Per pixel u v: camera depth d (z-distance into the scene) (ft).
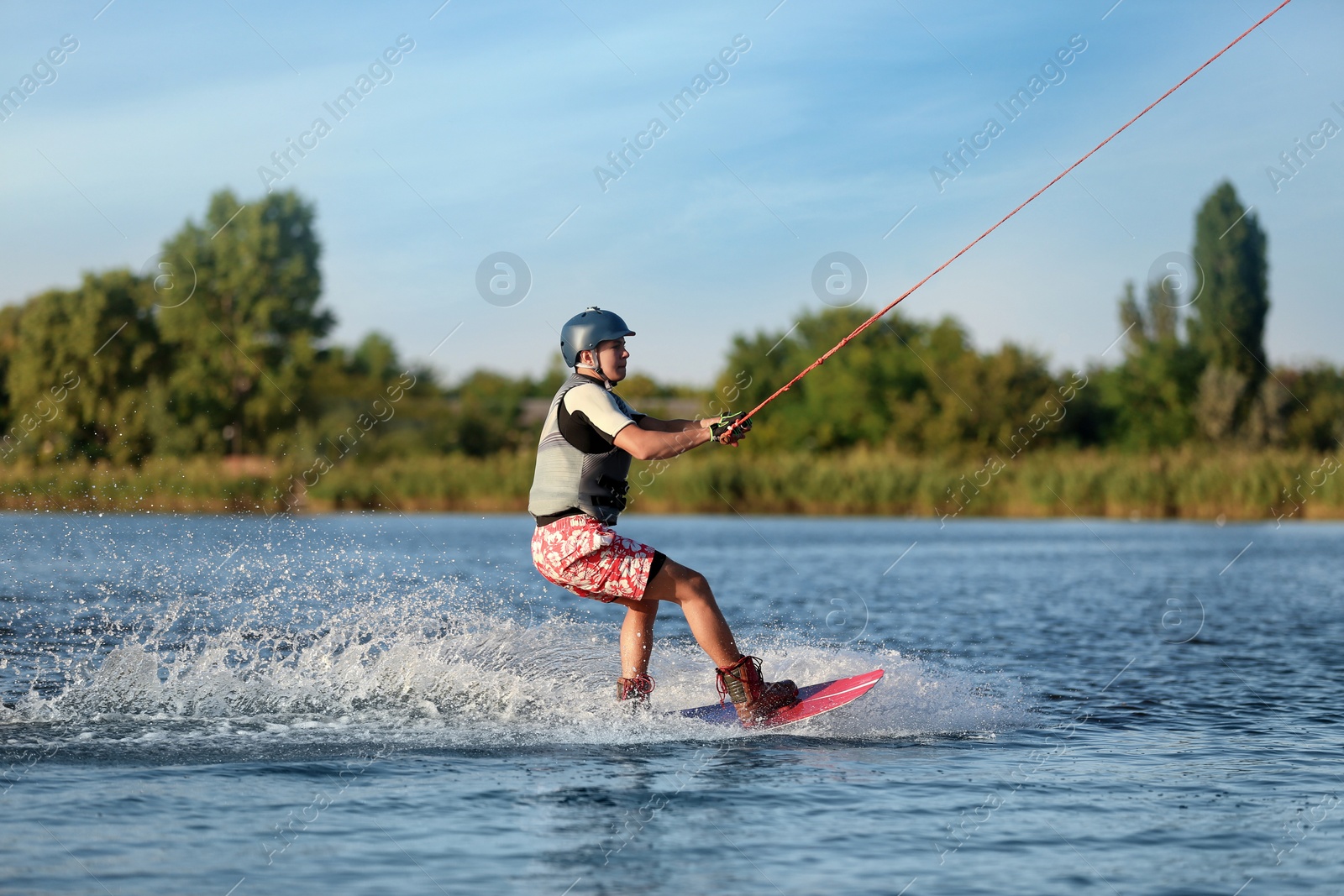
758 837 23.04
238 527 135.03
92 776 26.81
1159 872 21.35
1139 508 225.97
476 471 244.83
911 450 318.65
